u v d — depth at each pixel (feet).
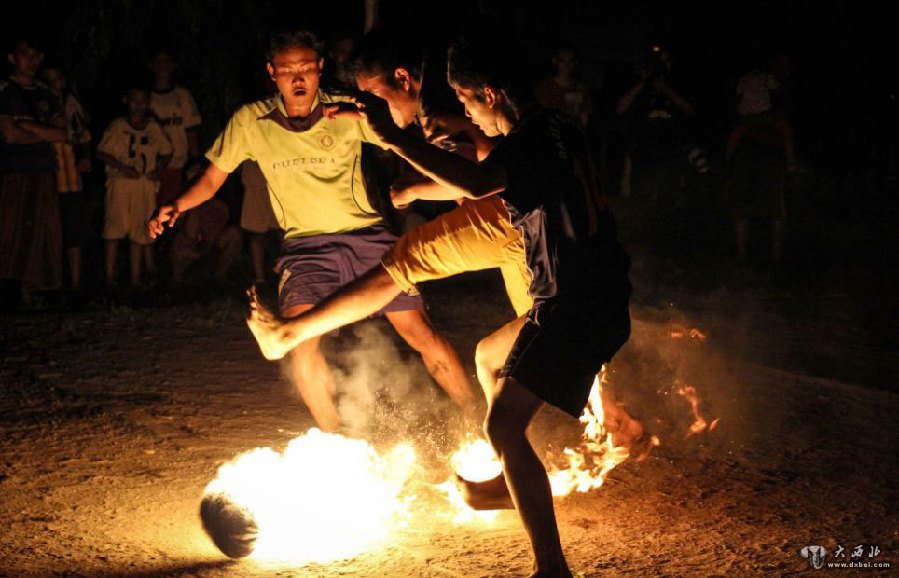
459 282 38.45
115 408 22.00
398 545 15.40
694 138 49.70
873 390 24.53
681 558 14.69
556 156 13.62
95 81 41.16
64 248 37.40
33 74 31.96
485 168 13.44
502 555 14.93
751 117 42.55
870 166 62.39
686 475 18.42
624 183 53.06
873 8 59.26
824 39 59.67
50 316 30.71
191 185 18.75
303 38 17.92
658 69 49.11
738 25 59.88
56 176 32.45
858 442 20.42
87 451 19.33
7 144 31.40
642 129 49.57
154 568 14.42
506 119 14.55
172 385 23.88
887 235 50.90
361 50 18.21
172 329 29.40
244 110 18.42
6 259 31.65
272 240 40.14
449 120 17.19
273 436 20.39
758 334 31.22
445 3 34.06
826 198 59.72
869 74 60.18
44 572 14.07
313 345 18.84
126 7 38.81
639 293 36.78
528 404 13.66
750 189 43.01
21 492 17.20
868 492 17.54
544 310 13.73
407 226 36.14
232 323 30.45
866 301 36.88
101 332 28.84
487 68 14.34
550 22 61.05
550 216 13.56
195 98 41.98
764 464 19.03
